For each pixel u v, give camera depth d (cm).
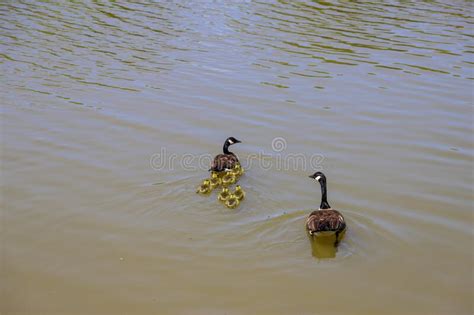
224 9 3127
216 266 1098
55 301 1003
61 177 1441
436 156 1573
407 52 2452
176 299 1009
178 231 1218
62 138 1661
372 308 990
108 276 1071
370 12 3062
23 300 1003
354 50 2475
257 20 2914
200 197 1355
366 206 1322
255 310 982
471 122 1792
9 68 2220
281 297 1013
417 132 1727
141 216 1280
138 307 990
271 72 2228
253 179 1459
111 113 1844
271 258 1122
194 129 1748
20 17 2922
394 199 1355
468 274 1083
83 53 2409
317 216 1175
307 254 1133
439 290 1039
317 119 1823
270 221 1253
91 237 1196
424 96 2005
